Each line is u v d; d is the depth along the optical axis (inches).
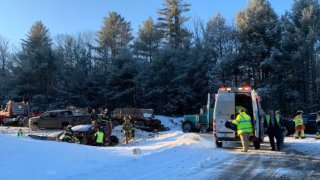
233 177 385.7
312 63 1911.9
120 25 3009.4
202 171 416.8
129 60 2224.4
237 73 2058.3
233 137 655.1
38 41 2940.5
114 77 2187.5
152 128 1379.2
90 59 2797.7
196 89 2055.9
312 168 447.2
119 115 1385.3
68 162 416.5
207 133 1257.4
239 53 2007.9
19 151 410.3
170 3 2760.8
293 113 1827.0
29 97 2438.5
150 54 2635.3
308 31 1850.4
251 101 661.3
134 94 2181.3
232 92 669.3
